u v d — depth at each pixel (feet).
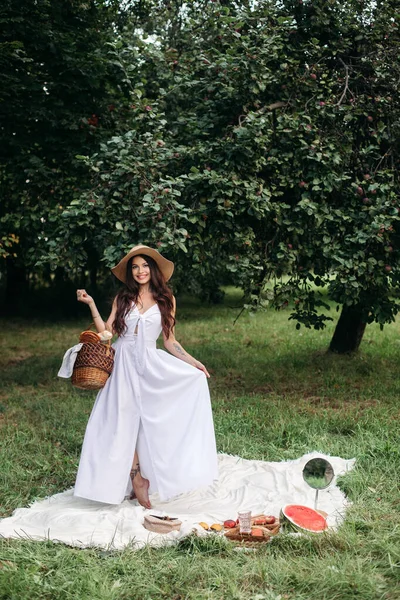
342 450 19.71
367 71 27.50
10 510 16.01
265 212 24.75
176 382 16.29
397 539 13.38
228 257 24.86
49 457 19.75
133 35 33.17
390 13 26.96
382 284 25.67
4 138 30.42
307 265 26.48
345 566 11.97
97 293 62.69
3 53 28.35
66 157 30.07
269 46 24.62
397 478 17.10
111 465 15.66
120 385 16.11
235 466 18.75
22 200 30.01
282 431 21.89
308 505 15.71
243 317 59.36
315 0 26.63
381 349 39.22
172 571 12.32
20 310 63.31
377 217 23.70
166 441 16.01
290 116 24.68
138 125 26.30
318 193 24.71
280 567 12.23
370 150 25.45
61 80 30.86
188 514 15.52
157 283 16.83
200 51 27.63
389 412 24.08
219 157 23.90
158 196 22.26
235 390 29.45
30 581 11.75
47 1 30.19
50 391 30.27
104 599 11.23
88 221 23.44
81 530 14.14
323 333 47.39
